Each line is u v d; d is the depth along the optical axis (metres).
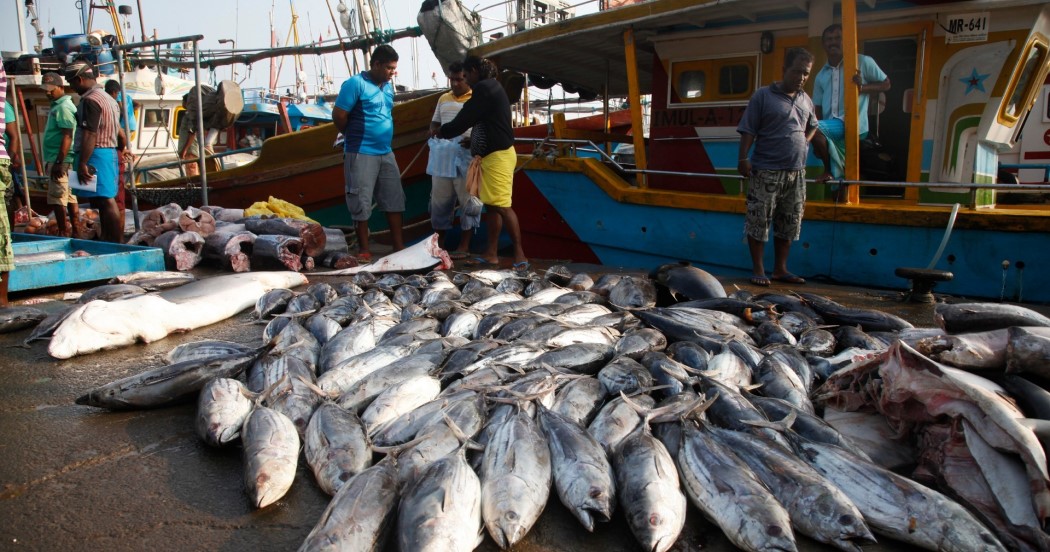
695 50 8.58
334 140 11.47
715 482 2.80
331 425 3.27
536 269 8.34
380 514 2.58
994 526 2.71
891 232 7.07
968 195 7.32
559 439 3.11
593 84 12.46
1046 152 10.34
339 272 7.84
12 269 5.84
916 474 3.08
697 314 5.14
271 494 2.87
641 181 8.94
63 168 9.96
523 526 2.64
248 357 4.20
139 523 2.75
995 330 3.52
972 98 7.13
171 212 9.24
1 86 5.46
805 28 7.78
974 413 2.93
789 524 2.56
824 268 7.54
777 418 3.60
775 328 4.96
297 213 10.13
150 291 6.39
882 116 7.94
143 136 16.98
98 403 3.81
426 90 16.00
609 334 4.89
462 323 5.22
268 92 21.05
